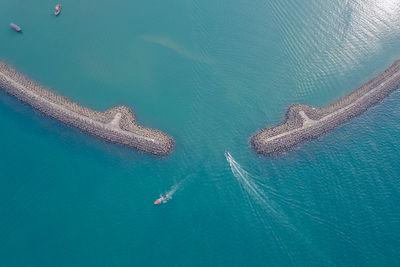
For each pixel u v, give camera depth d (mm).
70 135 77375
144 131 77875
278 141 77250
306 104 82500
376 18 93125
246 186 71750
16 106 80438
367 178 72250
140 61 86625
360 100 82062
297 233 67438
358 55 88250
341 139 77812
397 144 76000
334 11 93938
